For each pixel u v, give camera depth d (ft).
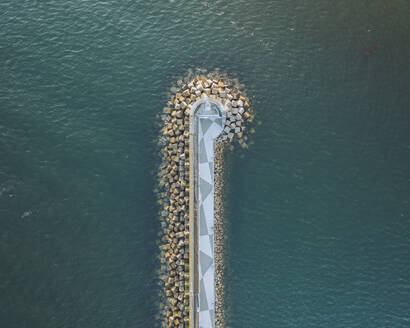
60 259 77.82
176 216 81.61
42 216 78.89
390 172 88.94
